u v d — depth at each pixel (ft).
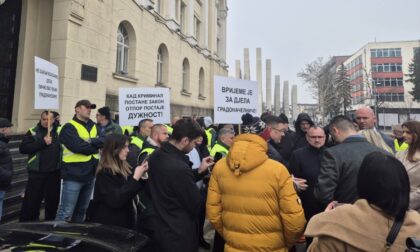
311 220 5.43
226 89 17.01
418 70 190.29
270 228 8.09
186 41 74.18
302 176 13.04
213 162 12.20
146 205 10.40
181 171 9.27
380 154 5.39
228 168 8.70
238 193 8.25
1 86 29.43
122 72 44.86
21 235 7.86
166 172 9.36
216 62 100.42
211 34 98.73
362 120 13.34
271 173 8.00
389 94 231.71
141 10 49.67
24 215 16.43
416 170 9.75
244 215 8.19
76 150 15.52
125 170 10.82
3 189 14.85
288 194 7.91
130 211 10.92
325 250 5.04
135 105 21.33
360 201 5.20
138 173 10.15
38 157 16.65
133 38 47.52
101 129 21.97
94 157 16.60
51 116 17.03
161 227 9.27
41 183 16.78
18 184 20.95
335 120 10.75
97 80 33.37
